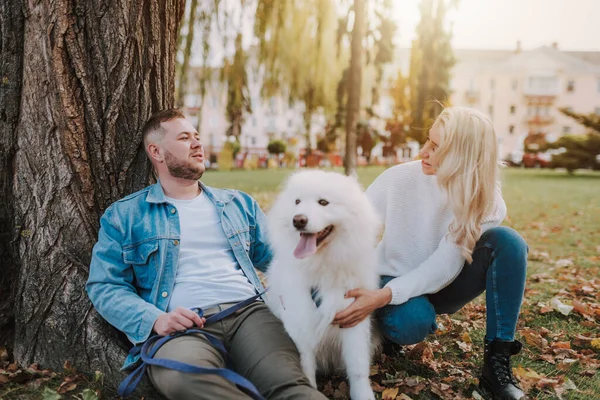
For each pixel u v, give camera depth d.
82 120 2.57
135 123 2.71
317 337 2.30
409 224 2.60
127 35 2.64
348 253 2.30
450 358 2.84
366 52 8.31
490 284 2.36
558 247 6.13
